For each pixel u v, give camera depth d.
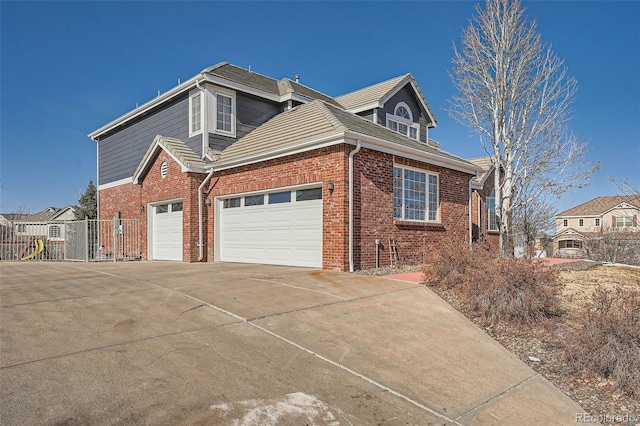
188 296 6.95
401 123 19.28
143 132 18.97
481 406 3.88
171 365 4.07
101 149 22.75
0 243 16.70
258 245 12.74
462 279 7.99
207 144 14.81
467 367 4.75
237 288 7.75
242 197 13.38
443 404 3.84
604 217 44.84
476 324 6.34
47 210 53.69
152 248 16.36
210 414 3.24
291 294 7.33
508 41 15.41
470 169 15.52
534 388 4.36
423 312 6.70
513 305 6.29
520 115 16.05
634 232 18.31
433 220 13.84
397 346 5.19
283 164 11.75
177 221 15.04
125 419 3.06
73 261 15.46
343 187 10.24
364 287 8.19
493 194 20.97
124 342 4.61
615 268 12.81
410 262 12.28
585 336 4.89
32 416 3.00
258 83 17.20
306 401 3.61
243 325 5.46
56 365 3.90
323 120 11.87
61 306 6.12
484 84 16.12
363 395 3.85
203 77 14.75
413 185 12.96
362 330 5.64
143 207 16.67
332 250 10.38
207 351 4.51
